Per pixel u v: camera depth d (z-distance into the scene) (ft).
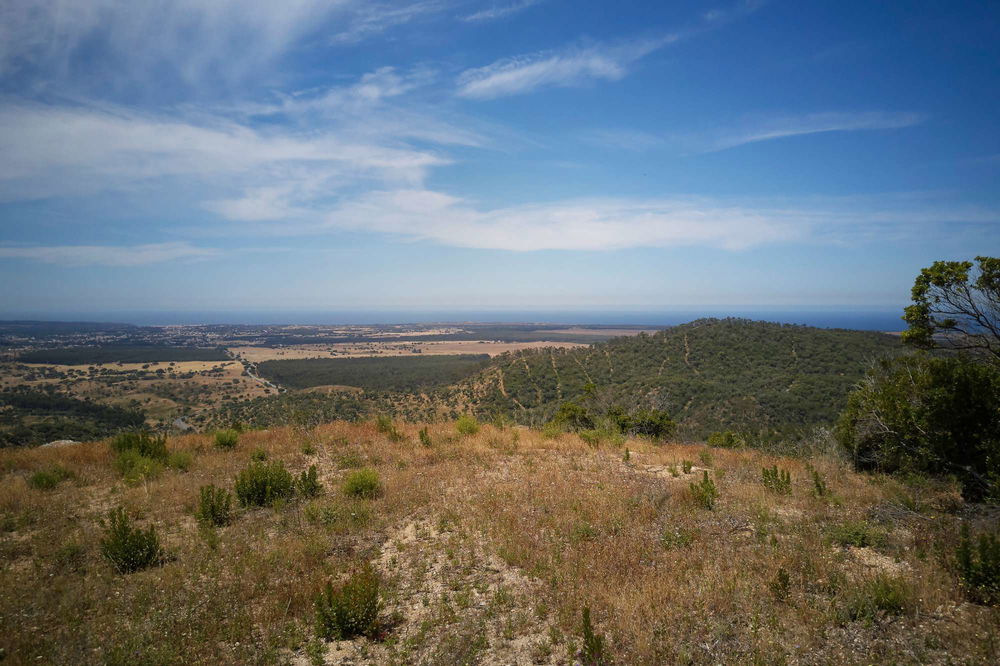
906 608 18.62
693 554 23.86
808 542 24.52
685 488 34.35
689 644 16.84
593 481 37.91
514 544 25.35
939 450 31.81
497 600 20.31
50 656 16.48
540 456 47.75
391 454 47.06
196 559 23.99
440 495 34.32
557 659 16.75
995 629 16.96
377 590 20.02
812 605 19.03
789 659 16.15
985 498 28.32
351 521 29.22
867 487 35.78
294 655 17.44
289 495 34.42
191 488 35.53
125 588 21.26
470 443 51.83
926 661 15.81
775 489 34.45
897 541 24.67
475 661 16.70
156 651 16.79
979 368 30.76
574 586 21.07
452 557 24.52
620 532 27.02
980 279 33.01
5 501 31.40
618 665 16.15
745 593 19.93
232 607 19.72
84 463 42.52
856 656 16.21
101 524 27.68
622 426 79.51
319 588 21.03
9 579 21.47
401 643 17.99
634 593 20.11
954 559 21.35
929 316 35.70
